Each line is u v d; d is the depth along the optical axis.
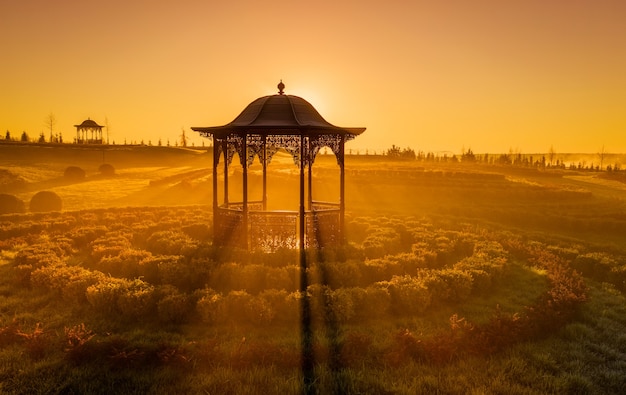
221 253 15.26
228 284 12.73
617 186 59.41
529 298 12.84
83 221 23.08
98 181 58.47
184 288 12.66
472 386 8.02
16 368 8.14
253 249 16.41
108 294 10.90
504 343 9.58
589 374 8.82
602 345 10.16
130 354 8.29
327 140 17.08
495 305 12.25
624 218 30.75
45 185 52.62
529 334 10.07
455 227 24.98
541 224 29.73
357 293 11.12
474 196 40.44
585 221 28.47
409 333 9.18
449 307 12.07
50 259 14.12
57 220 23.09
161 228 21.08
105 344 8.57
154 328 10.20
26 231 20.86
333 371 8.34
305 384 7.83
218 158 17.58
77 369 8.09
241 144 16.66
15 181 50.41
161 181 54.19
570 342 10.29
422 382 8.06
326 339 9.50
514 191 40.50
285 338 9.66
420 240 18.84
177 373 8.11
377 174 50.72
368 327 10.51
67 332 9.23
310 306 10.82
